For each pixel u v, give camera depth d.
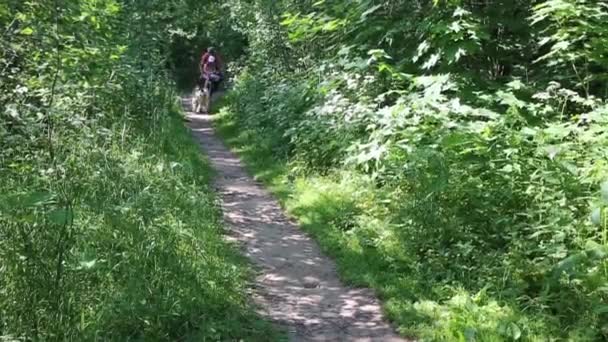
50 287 4.29
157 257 5.38
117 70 9.77
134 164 7.68
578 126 7.78
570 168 6.04
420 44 8.98
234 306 5.22
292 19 11.03
